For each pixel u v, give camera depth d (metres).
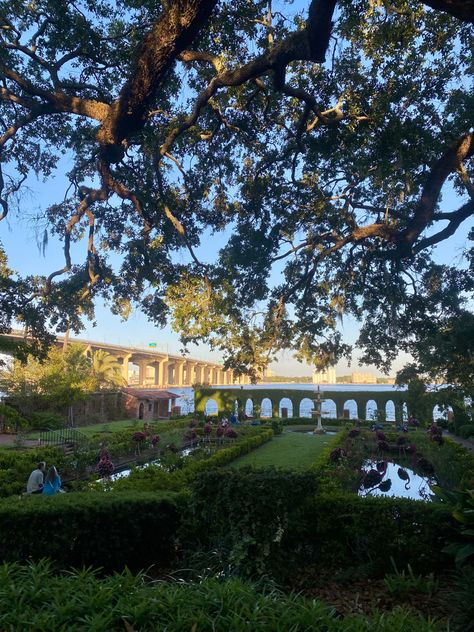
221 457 16.62
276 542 5.34
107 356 46.03
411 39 10.34
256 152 12.98
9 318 13.04
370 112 10.41
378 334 15.25
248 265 13.39
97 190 12.83
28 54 11.01
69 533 5.39
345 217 12.34
